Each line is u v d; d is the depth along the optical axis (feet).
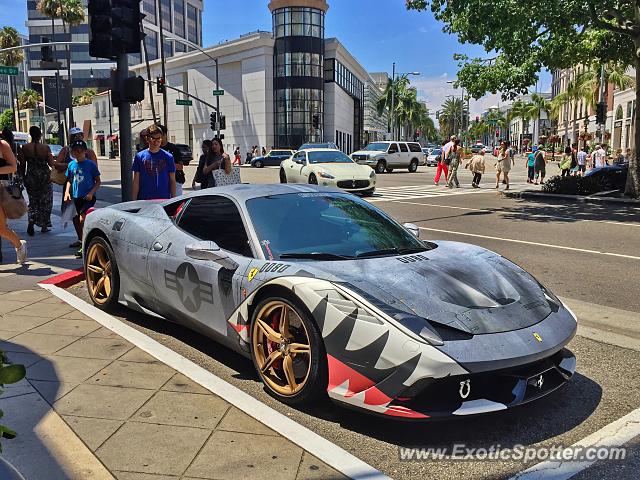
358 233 13.94
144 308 16.44
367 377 10.02
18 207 23.18
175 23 368.68
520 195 60.08
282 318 11.57
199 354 14.79
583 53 57.47
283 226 13.50
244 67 188.55
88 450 9.65
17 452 9.53
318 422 11.04
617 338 16.34
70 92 128.16
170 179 23.36
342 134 209.67
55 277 21.81
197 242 13.53
